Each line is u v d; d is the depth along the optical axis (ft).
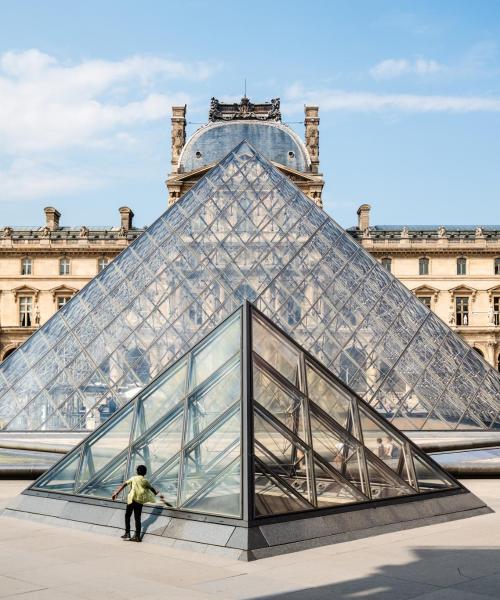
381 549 63.98
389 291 163.94
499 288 444.55
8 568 58.18
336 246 173.06
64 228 503.61
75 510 75.72
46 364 151.43
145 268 168.45
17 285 451.12
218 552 61.67
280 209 182.39
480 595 50.72
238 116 488.85
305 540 64.18
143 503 68.64
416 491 78.18
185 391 76.33
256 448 67.10
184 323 154.81
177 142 475.72
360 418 79.25
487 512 81.76
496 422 145.07
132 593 51.29
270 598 50.16
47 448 126.11
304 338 150.82
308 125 475.31
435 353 152.05
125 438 79.25
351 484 72.54
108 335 153.28
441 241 447.01
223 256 168.66
